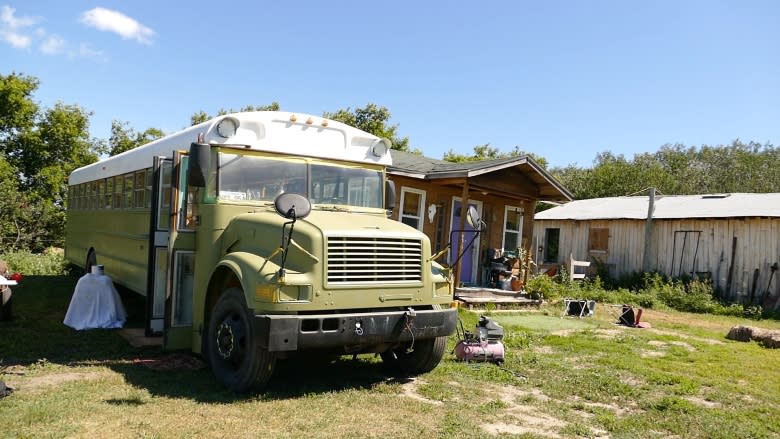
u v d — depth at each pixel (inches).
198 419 181.3
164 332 249.6
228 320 219.9
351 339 207.6
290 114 261.6
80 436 162.1
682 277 722.8
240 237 234.1
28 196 940.0
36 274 609.6
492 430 188.2
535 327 415.5
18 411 178.1
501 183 521.0
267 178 252.7
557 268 853.2
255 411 191.8
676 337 400.8
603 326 443.2
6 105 1008.2
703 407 229.1
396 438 172.9
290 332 196.4
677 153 1721.2
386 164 285.0
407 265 226.5
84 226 477.7
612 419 207.3
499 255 568.1
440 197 545.6
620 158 1684.3
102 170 429.1
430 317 226.1
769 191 1537.9
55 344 281.1
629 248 802.2
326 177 266.1
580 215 864.9
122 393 204.4
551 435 187.3
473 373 264.1
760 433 198.8
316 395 214.1
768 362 325.1
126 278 354.3
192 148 227.0
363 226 225.9
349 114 1112.2
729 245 701.3
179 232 252.2
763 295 662.5
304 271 206.2
